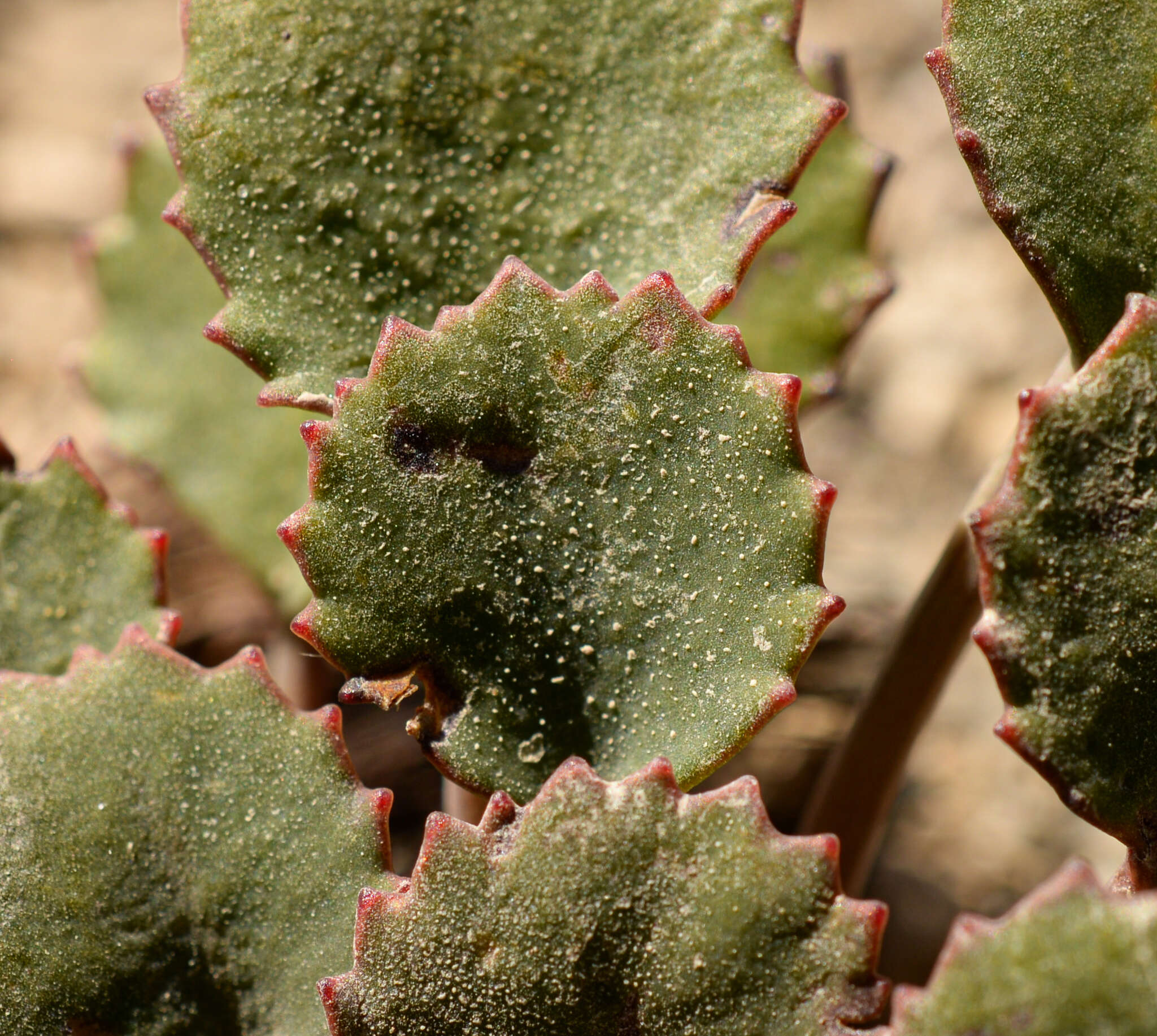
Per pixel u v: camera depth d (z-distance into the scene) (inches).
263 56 10.5
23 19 24.2
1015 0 10.2
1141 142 10.2
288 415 11.9
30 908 10.3
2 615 10.9
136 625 10.5
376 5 10.6
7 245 19.7
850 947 9.9
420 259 10.6
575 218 10.6
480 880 10.0
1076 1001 9.7
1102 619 10.0
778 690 10.2
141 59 23.5
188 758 10.3
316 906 10.3
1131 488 10.0
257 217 10.5
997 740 14.7
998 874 13.4
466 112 10.6
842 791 11.3
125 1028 10.3
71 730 10.4
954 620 11.0
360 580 10.2
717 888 10.0
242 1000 10.3
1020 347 18.7
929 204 20.8
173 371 12.0
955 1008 9.7
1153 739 10.0
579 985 10.0
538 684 10.3
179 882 10.3
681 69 10.6
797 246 12.0
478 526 10.2
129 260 12.1
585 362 10.2
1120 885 10.1
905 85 22.3
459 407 10.2
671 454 10.2
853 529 16.4
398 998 10.0
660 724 10.2
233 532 12.0
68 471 10.9
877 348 19.2
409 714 13.1
